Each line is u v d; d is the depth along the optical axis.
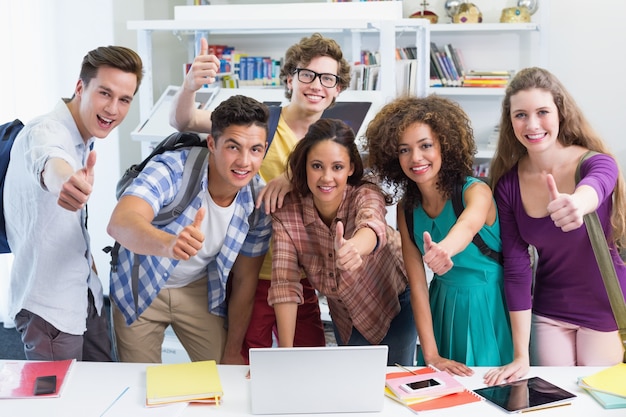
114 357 3.12
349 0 5.13
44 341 2.31
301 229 2.28
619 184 2.15
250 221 2.30
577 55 5.34
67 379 1.98
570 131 2.18
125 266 2.35
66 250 2.26
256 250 2.39
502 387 1.94
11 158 2.25
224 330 2.58
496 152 2.34
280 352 1.76
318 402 1.80
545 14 5.25
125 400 1.86
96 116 2.24
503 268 2.28
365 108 3.08
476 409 1.81
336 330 2.62
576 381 1.98
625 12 5.25
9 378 1.98
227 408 1.83
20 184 2.21
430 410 1.80
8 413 1.79
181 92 2.43
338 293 2.31
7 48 4.69
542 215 2.20
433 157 2.12
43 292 2.27
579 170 2.14
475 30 5.34
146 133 3.34
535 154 2.20
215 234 2.29
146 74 3.57
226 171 2.12
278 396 1.79
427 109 2.12
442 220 2.21
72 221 2.25
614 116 5.35
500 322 2.28
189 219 2.23
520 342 2.18
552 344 2.31
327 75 2.62
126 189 2.14
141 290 2.35
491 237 2.22
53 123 2.20
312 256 2.30
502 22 5.26
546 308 2.32
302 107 2.65
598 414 1.77
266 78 5.34
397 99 2.25
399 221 2.33
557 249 2.22
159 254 1.89
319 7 3.57
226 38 5.68
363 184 2.24
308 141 2.15
